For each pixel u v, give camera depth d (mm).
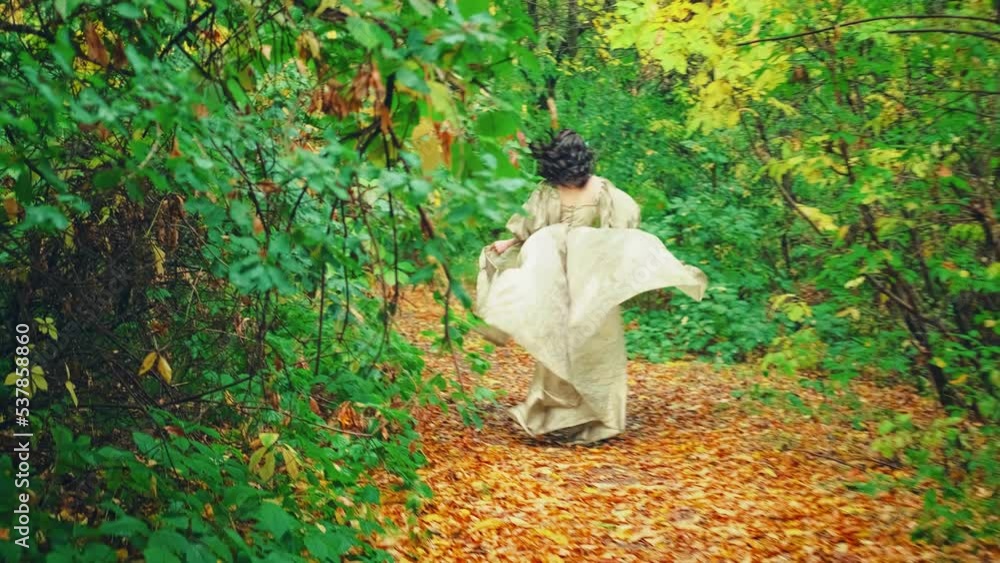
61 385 3605
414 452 5742
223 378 4250
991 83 5875
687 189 12297
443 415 7645
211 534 3297
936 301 6910
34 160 2898
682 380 9484
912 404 7988
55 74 3176
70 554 2740
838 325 8641
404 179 2523
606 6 12406
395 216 2959
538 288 6980
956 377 6312
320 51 2799
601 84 12250
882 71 6109
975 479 5352
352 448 4922
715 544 4914
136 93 2471
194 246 4047
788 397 7438
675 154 12203
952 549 4754
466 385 8648
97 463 3217
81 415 3672
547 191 7219
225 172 3059
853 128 6414
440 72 2555
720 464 6391
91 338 3732
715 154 11438
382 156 2885
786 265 11266
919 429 5789
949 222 6125
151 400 3809
